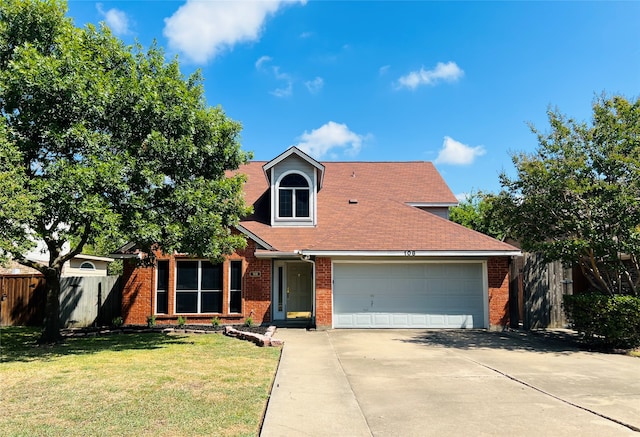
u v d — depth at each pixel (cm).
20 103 1037
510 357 1010
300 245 1616
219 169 1296
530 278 1530
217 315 1591
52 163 1002
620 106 1141
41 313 1747
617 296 1123
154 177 1093
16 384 746
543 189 1244
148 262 1360
